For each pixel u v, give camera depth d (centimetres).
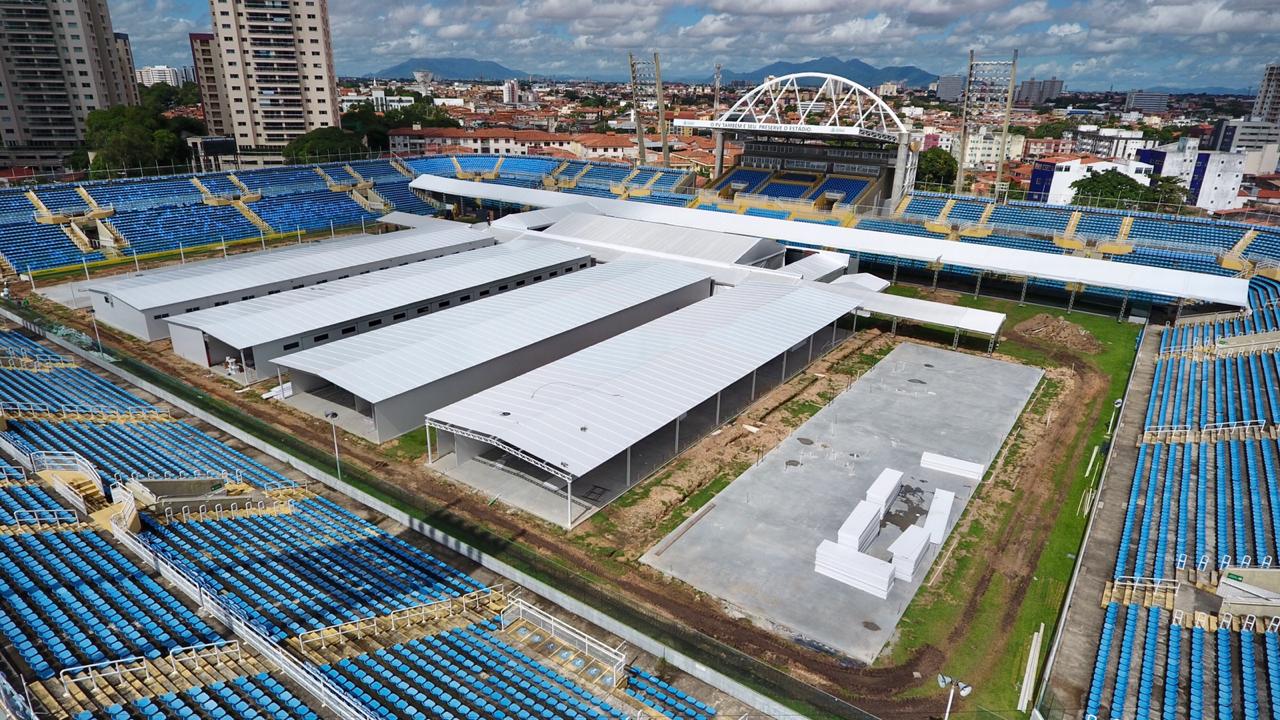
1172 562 3381
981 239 9144
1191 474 4159
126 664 2481
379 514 4034
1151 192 13488
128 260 9000
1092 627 3131
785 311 6178
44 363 5641
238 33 17112
